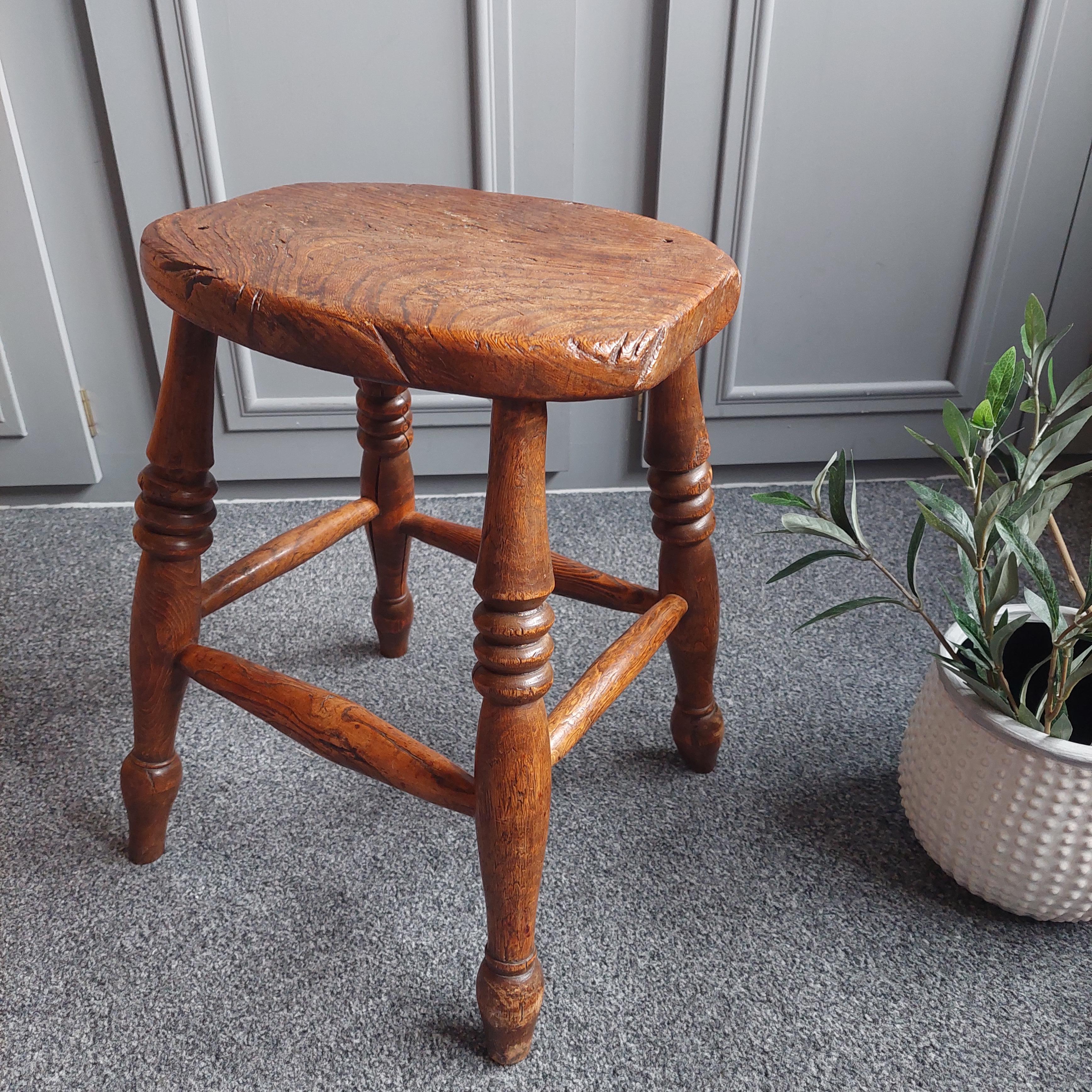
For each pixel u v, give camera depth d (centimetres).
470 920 66
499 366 40
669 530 66
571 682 88
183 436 57
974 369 115
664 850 71
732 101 96
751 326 111
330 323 42
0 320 102
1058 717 60
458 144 98
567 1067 57
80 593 99
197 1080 56
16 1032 58
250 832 72
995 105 100
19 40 90
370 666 89
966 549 57
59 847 70
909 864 70
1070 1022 60
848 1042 58
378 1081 56
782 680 88
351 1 90
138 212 98
